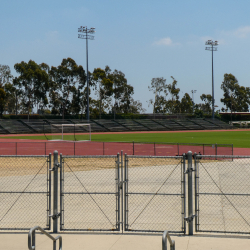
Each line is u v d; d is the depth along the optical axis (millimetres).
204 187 14766
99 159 25703
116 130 91375
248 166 20812
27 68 105500
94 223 10086
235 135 66625
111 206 11805
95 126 91062
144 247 8078
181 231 9039
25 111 133500
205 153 29828
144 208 11047
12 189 14555
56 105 110188
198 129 103938
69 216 10734
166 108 141125
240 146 39031
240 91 141625
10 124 83500
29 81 102625
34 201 12523
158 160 25109
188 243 8273
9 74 106750
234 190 14164
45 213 11086
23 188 14750
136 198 12898
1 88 96875
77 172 18844
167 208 11562
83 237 8852
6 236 8969
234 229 9461
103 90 116188
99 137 63125
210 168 20078
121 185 9578
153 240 8570
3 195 13461
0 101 97125
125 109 128375
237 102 143375
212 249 7855
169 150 33656
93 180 16375
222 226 9734
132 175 17875
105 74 119250
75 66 109938
